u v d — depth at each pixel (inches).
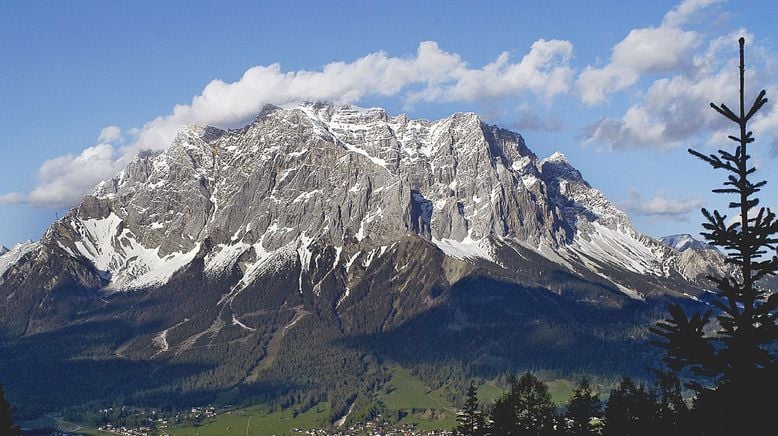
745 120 2212.1
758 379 2203.5
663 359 2352.4
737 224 2249.0
